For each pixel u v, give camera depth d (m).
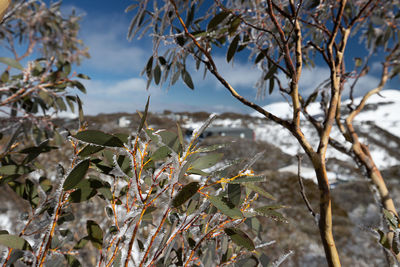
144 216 0.37
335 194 7.06
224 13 0.63
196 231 0.48
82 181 0.38
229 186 0.37
